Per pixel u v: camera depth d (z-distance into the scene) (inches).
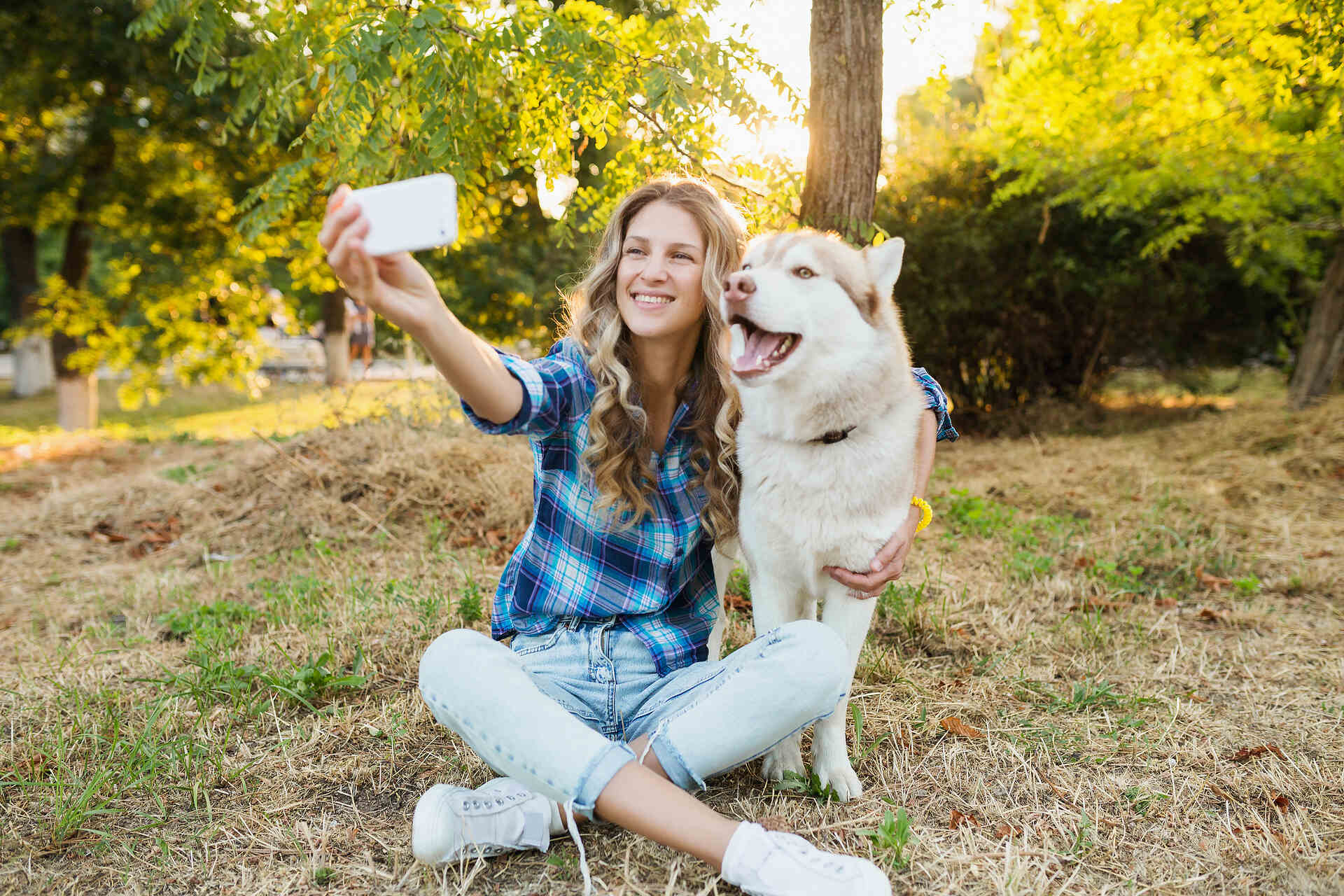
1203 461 242.7
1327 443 238.8
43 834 77.0
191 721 98.2
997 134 314.0
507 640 87.7
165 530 187.8
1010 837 73.6
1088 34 229.3
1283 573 153.8
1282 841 74.0
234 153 382.6
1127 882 68.7
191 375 473.7
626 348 81.2
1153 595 140.7
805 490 80.0
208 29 134.3
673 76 122.3
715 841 62.3
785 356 76.8
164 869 72.1
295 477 192.9
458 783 84.9
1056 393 371.9
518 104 149.9
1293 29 175.5
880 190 339.3
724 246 82.4
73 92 383.2
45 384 714.2
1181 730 94.9
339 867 71.4
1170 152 269.7
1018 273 344.8
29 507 220.2
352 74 119.3
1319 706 101.2
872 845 71.9
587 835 74.4
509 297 378.9
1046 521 184.4
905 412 83.8
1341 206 295.7
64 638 130.7
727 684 70.6
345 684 103.7
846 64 133.3
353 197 55.5
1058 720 97.3
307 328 568.7
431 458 193.8
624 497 78.2
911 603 130.8
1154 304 346.6
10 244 519.2
